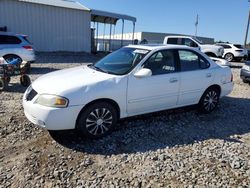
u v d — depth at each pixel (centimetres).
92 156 389
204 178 342
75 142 428
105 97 430
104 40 3025
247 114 614
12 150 400
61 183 326
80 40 2200
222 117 582
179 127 509
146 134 469
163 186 324
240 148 430
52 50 2073
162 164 371
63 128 408
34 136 445
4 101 644
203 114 594
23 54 1165
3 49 1126
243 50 2222
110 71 473
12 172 346
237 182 336
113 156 390
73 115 406
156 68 495
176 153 405
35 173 345
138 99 471
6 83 779
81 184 326
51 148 407
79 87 412
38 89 419
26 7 1897
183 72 530
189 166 369
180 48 538
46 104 397
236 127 527
